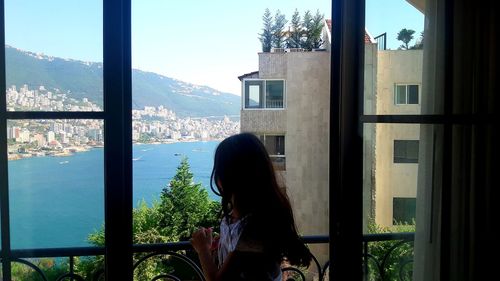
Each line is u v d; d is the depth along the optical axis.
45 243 1.43
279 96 13.48
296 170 13.48
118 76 1.42
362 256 1.59
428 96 1.63
